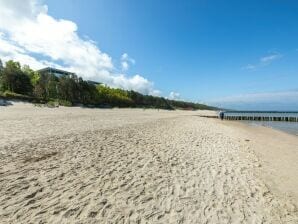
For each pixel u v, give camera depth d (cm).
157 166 782
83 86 6994
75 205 486
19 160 781
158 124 2291
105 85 10575
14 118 2177
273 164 919
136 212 473
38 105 4519
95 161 803
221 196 570
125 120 2694
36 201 495
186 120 3281
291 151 1239
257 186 655
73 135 1308
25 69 6894
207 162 864
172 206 505
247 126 3203
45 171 683
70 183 601
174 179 668
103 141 1163
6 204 476
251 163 903
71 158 827
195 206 511
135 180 645
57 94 6256
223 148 1157
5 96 4566
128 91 11325
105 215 454
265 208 525
